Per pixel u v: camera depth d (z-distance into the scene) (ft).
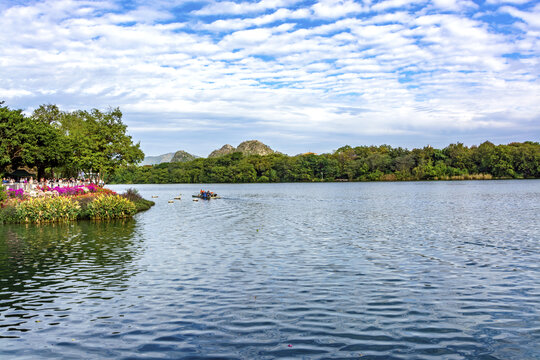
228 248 78.18
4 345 35.32
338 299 46.37
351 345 34.65
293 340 35.68
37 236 95.71
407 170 596.70
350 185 482.28
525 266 61.41
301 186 496.23
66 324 39.73
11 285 52.85
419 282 53.16
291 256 69.92
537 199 202.18
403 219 125.90
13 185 154.51
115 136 229.25
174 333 37.32
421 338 36.01
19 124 174.19
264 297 47.21
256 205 197.57
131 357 32.86
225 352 33.53
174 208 182.80
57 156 193.06
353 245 80.59
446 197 229.45
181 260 67.26
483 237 88.63
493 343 34.99
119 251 75.66
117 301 46.21
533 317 40.73
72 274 58.23
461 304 44.60
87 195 150.92
